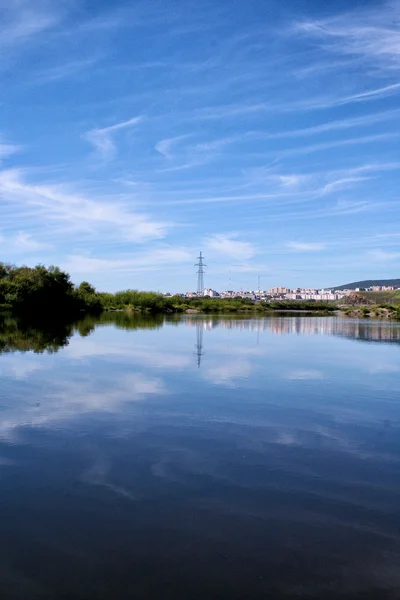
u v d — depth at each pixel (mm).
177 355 31234
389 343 43531
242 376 23625
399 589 6762
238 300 185375
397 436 14008
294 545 7871
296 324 76750
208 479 10578
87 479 10484
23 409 16438
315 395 19406
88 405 17109
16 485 10141
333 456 12219
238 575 7039
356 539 8086
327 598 6551
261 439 13531
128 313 120562
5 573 7027
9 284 89500
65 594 6562
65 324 64812
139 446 12734
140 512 8953
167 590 6672
